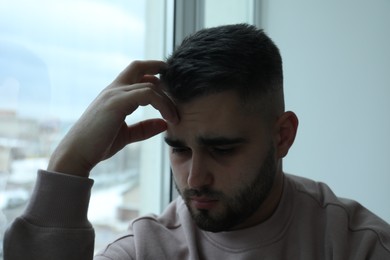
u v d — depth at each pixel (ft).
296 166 5.92
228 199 2.45
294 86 5.93
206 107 2.34
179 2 4.62
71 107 3.59
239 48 2.45
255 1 6.04
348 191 5.63
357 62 5.56
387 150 5.42
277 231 2.72
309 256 2.64
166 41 4.65
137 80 2.75
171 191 4.60
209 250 2.76
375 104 5.47
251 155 2.46
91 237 2.44
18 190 3.15
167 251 2.79
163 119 2.68
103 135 2.49
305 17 5.85
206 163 2.42
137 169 4.42
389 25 5.39
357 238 2.72
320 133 5.78
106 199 4.00
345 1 5.61
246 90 2.39
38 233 2.32
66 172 2.44
